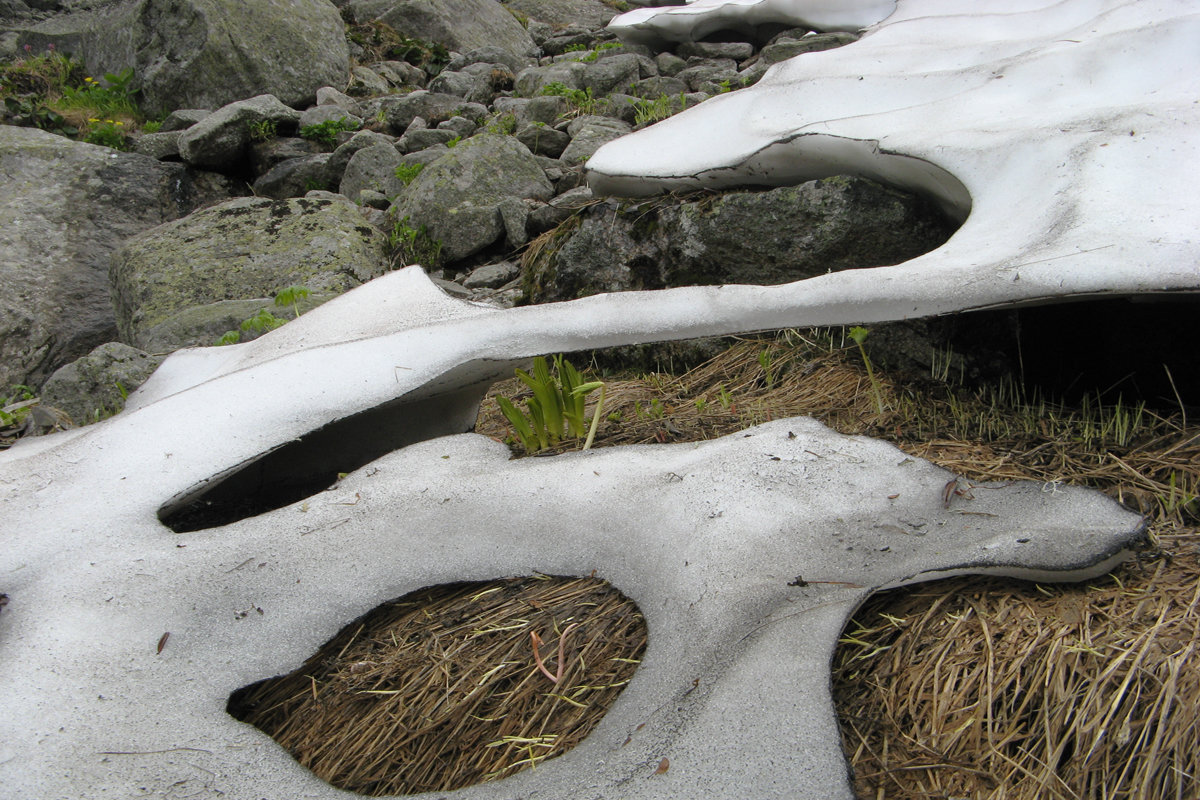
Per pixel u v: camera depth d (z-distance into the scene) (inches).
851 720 73.2
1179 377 114.3
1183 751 65.6
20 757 75.9
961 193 133.0
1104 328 119.7
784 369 141.3
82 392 166.4
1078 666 71.7
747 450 99.0
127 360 169.0
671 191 169.8
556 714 80.3
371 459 132.3
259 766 77.0
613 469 100.9
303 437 114.4
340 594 92.5
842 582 79.7
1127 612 75.8
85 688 82.9
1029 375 124.0
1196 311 112.2
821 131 144.9
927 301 102.5
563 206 222.2
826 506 89.9
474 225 227.5
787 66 180.4
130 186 285.6
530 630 87.4
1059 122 124.2
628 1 506.9
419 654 87.8
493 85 353.4
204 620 90.9
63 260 268.8
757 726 67.5
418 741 81.2
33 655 85.1
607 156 179.0
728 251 158.6
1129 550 78.7
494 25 462.3
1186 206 103.1
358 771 80.7
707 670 74.0
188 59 351.6
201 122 305.6
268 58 356.2
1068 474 97.6
